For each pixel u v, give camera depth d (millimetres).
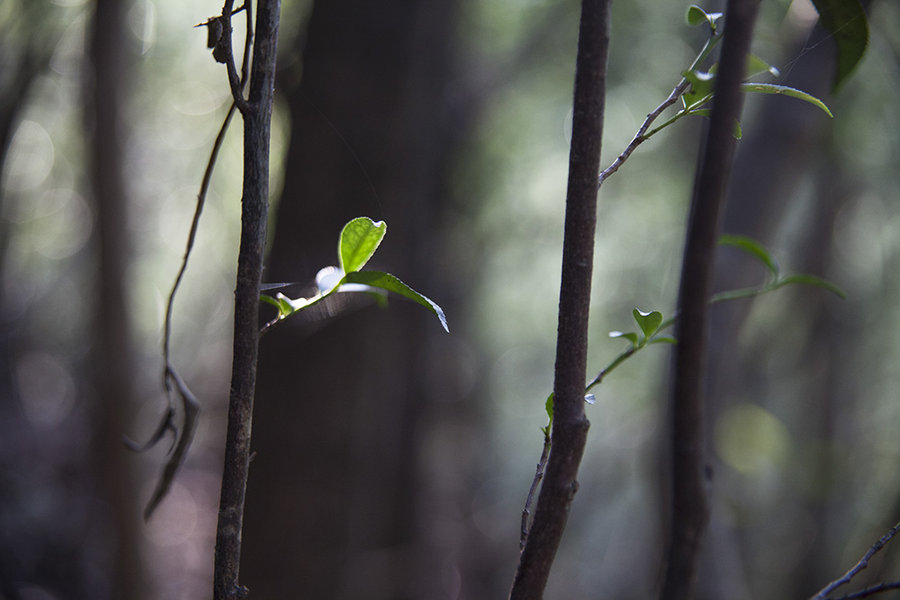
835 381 8297
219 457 6305
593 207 649
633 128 6750
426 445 5336
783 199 3201
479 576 7906
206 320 8664
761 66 751
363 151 3816
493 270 8391
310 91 3879
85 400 7188
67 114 6812
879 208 8039
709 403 3084
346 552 3816
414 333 4781
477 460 8117
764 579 6969
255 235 642
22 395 8766
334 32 3863
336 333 3711
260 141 645
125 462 5316
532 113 7621
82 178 6746
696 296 670
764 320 7594
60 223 8320
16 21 4523
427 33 4078
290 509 3715
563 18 6820
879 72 4422
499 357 9633
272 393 3764
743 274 3100
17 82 4535
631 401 7949
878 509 5539
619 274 7945
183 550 6922
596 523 9445
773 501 7039
